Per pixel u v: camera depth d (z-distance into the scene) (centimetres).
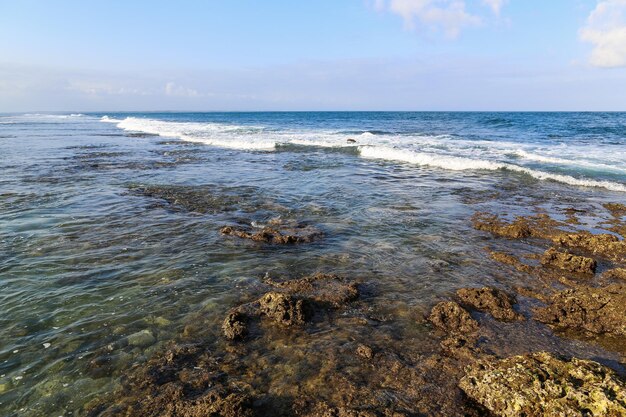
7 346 542
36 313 623
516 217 1191
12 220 1060
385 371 507
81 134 4050
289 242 956
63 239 935
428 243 972
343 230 1055
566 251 945
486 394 454
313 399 457
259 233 974
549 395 433
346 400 455
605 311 638
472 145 2977
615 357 547
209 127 5209
